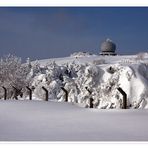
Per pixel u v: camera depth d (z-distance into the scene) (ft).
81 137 27.84
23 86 98.68
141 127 31.63
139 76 48.26
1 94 99.04
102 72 55.77
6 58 104.01
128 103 46.44
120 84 48.29
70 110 46.91
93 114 41.19
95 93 50.98
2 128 34.17
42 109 49.62
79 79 68.69
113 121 35.29
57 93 90.89
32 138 28.17
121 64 53.21
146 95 46.42
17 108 51.96
